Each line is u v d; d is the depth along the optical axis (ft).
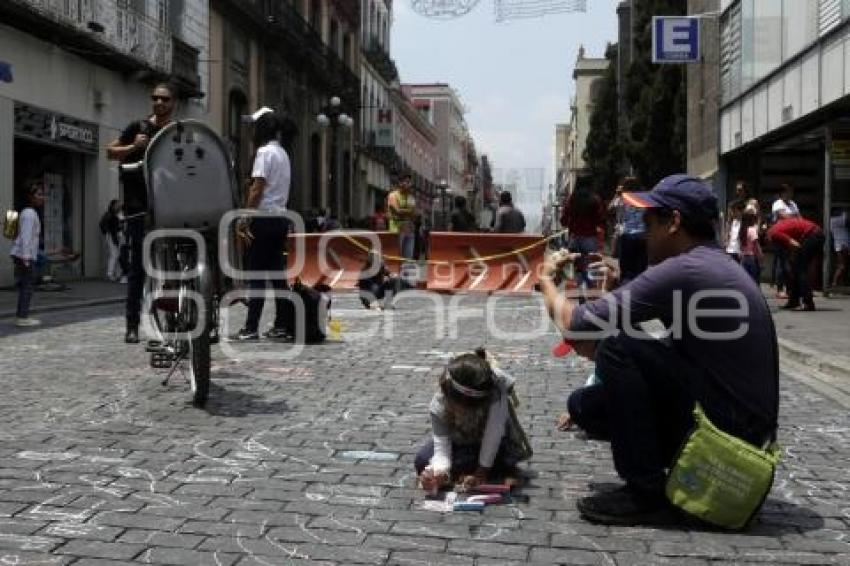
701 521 12.10
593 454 15.90
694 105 90.53
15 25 57.62
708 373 12.21
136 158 24.09
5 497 12.86
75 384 21.35
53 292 53.26
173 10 81.15
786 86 58.54
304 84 122.62
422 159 268.21
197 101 86.17
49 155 65.98
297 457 15.28
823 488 14.28
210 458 15.10
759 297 12.33
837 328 35.94
